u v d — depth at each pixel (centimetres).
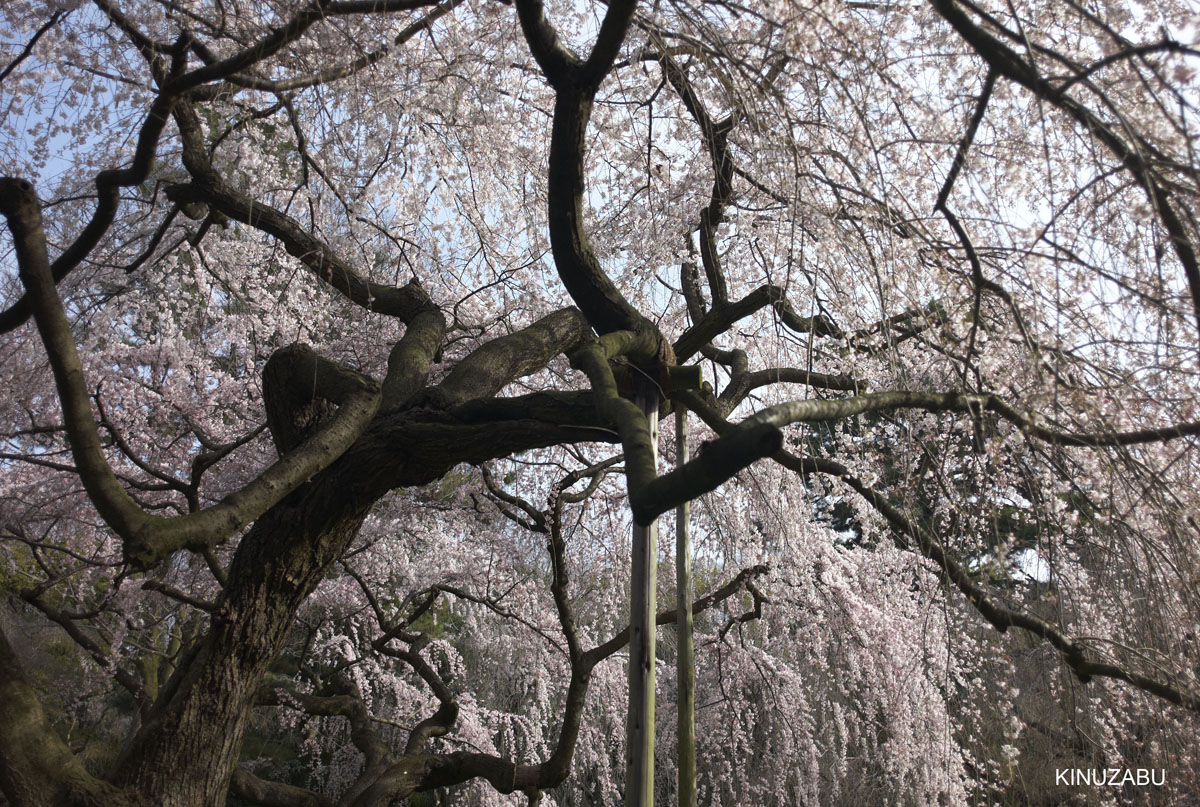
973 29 241
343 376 369
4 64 448
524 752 773
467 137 556
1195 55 212
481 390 394
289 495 366
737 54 346
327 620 719
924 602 591
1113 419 297
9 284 521
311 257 460
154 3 423
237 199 442
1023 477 354
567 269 365
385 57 439
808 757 729
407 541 753
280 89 411
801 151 324
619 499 693
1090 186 270
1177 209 255
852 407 228
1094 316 310
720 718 766
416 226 611
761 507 601
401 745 829
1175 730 350
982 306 332
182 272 621
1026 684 486
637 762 318
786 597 678
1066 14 313
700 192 495
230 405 655
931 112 332
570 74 336
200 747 333
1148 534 319
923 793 647
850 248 336
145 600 639
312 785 935
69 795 301
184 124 435
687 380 357
